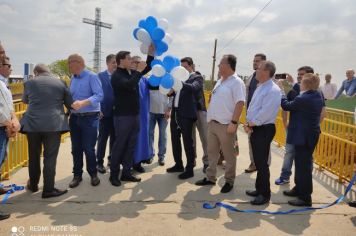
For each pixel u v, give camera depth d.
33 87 4.41
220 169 6.14
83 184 5.15
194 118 5.41
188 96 5.34
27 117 4.45
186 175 5.54
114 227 3.75
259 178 4.55
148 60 5.05
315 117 4.26
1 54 4.41
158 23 5.17
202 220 3.98
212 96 4.95
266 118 4.30
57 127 4.43
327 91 10.42
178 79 4.97
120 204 4.40
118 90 4.95
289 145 5.26
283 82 5.31
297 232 3.73
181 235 3.61
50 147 4.51
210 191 4.95
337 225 3.93
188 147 5.46
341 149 5.56
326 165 6.15
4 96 4.03
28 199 4.51
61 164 6.30
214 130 4.90
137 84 4.98
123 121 5.01
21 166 6.05
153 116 6.38
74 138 5.08
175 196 4.72
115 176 5.14
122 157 5.34
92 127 5.01
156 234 3.62
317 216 4.16
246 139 9.60
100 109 5.66
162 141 6.40
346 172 5.46
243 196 4.79
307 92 4.32
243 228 3.80
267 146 4.43
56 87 4.48
